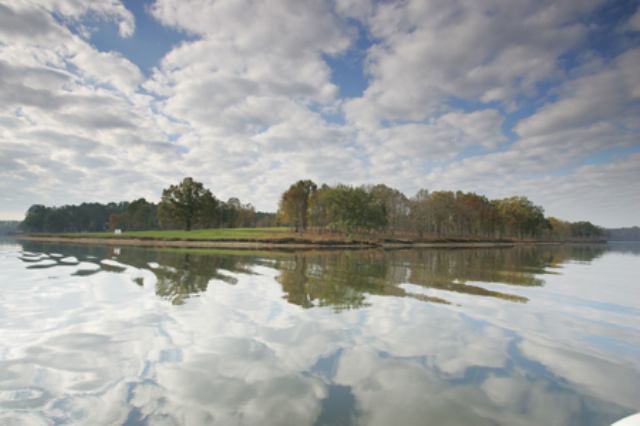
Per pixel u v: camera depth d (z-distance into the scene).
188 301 13.66
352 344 8.93
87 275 20.39
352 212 83.38
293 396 6.09
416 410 5.73
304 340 9.16
